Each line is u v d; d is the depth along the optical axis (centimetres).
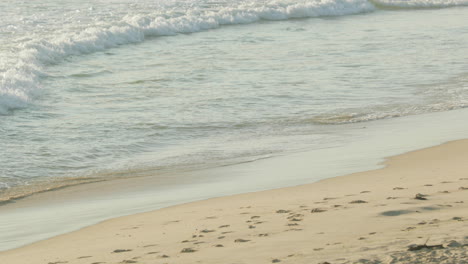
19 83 2120
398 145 1396
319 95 2067
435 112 1816
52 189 1182
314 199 920
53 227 914
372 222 691
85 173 1299
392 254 511
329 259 531
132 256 666
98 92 2123
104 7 4394
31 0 4497
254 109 1883
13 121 1712
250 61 2719
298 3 4981
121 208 1011
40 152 1440
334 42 3325
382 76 2381
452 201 783
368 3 5353
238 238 692
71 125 1686
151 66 2622
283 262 547
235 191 1074
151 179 1234
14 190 1180
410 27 4025
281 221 762
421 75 2392
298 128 1667
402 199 828
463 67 2552
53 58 2781
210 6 4806
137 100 2002
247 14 4566
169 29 3806
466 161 1183
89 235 838
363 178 1091
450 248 513
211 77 2364
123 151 1466
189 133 1627
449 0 5878
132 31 3503
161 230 805
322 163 1266
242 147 1484
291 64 2634
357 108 1889
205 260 597
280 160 1337
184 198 1051
